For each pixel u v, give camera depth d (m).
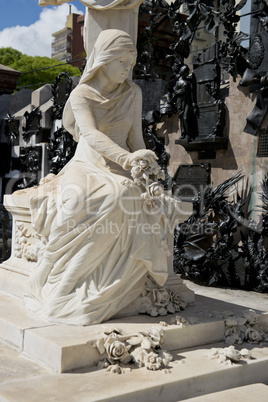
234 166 7.23
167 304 4.02
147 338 3.40
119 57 4.00
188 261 6.96
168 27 9.77
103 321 3.69
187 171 7.80
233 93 7.27
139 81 9.00
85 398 2.74
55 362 3.15
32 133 12.16
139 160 3.75
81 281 3.73
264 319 4.19
